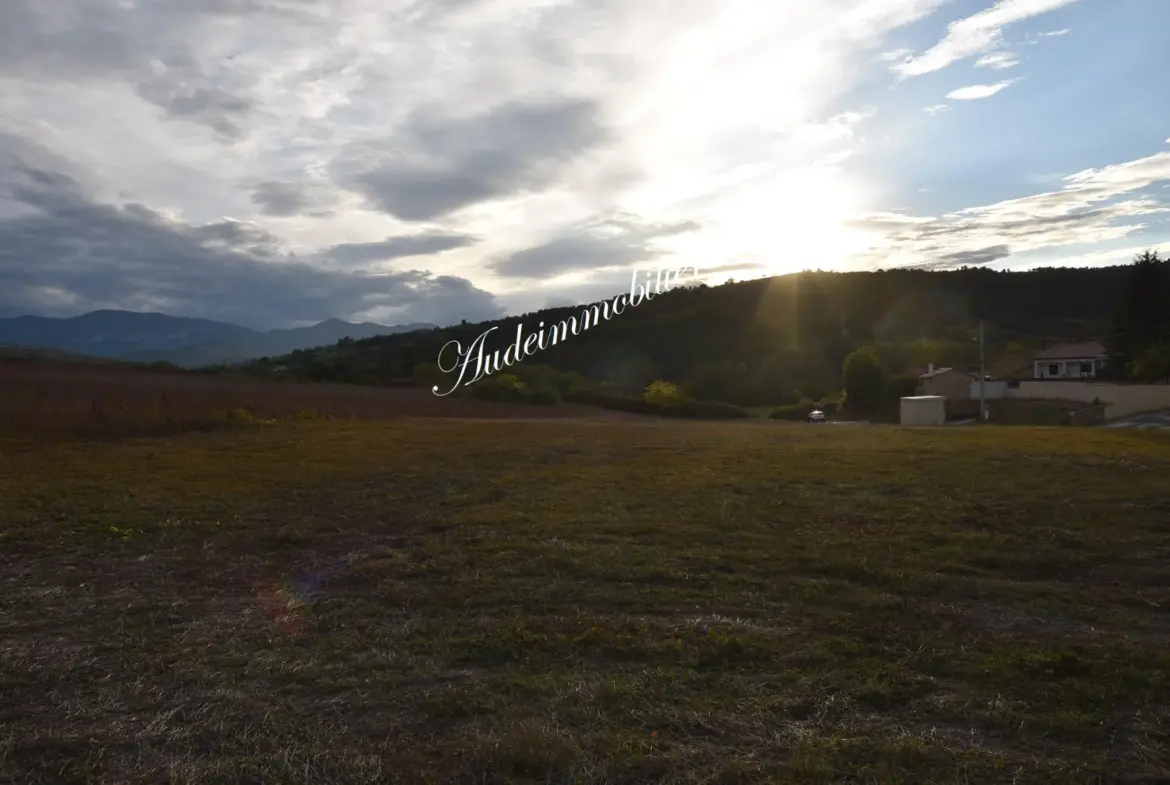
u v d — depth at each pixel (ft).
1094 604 19.69
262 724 13.35
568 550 24.47
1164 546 24.72
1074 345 157.58
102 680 15.21
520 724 12.99
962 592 20.42
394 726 13.26
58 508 31.22
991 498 31.76
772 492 34.19
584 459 45.93
